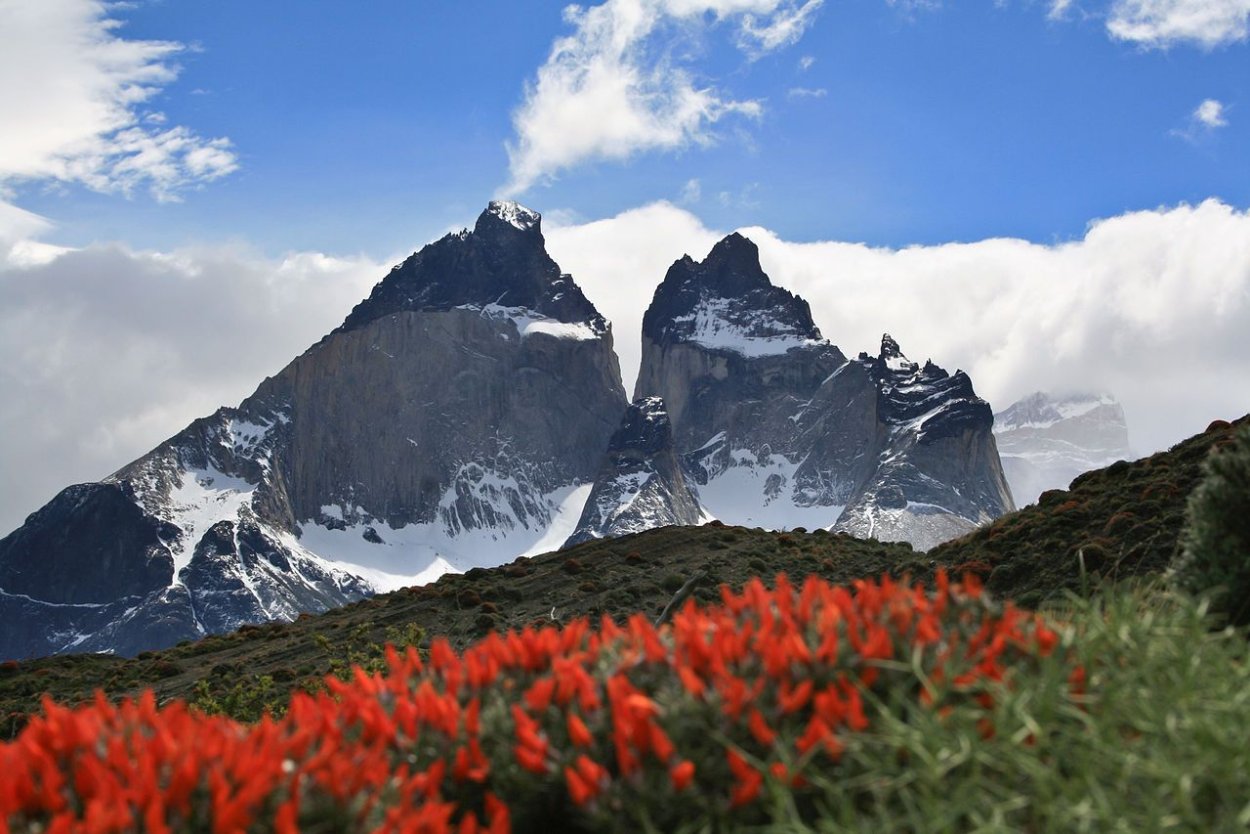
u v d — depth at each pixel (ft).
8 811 18.44
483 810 20.94
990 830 17.78
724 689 20.59
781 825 18.21
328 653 110.52
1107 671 21.16
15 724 94.94
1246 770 18.33
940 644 21.79
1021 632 22.63
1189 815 17.67
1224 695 20.04
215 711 76.48
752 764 19.38
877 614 23.39
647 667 22.49
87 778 19.19
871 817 19.38
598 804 19.34
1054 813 17.97
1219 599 29.86
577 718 20.52
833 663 21.29
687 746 19.99
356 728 22.90
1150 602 28.12
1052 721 19.98
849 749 19.56
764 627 22.39
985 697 20.80
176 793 18.47
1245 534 30.09
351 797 19.39
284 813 17.75
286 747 20.80
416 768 21.39
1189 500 32.60
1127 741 19.88
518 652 24.32
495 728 21.59
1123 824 17.47
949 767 18.58
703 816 19.06
